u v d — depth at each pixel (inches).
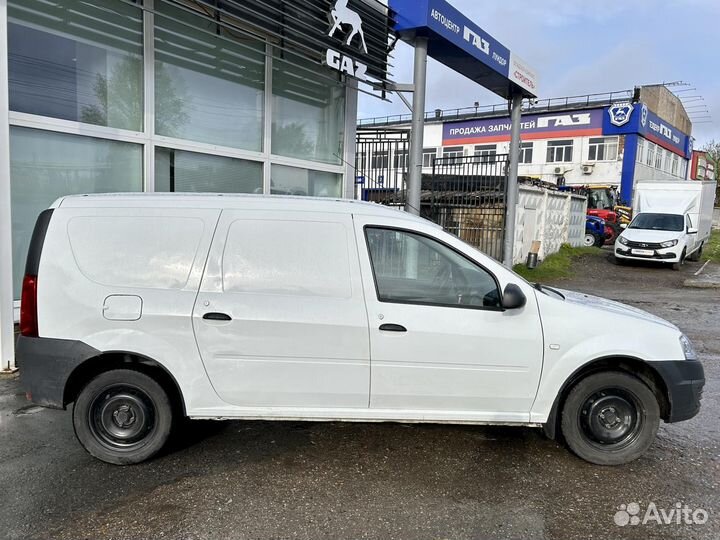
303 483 141.6
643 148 1525.6
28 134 234.1
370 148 521.0
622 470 151.7
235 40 310.8
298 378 149.1
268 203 154.7
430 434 174.1
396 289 151.2
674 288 565.0
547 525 124.4
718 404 207.8
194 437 169.3
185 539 116.9
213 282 149.6
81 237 150.6
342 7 312.5
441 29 338.6
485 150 1660.9
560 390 151.3
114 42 261.4
